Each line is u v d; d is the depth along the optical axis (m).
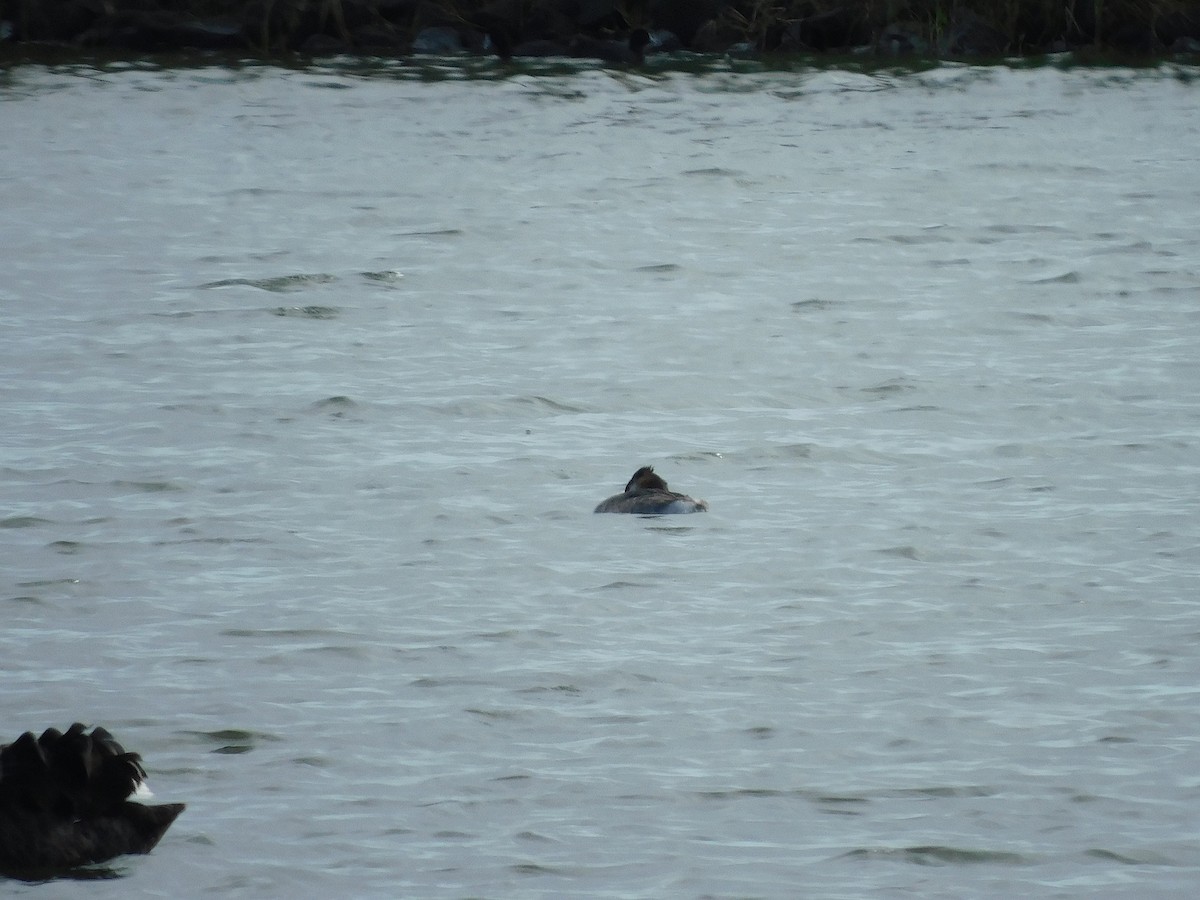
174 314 83.25
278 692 41.12
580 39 183.88
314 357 75.75
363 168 126.19
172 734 38.72
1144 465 60.78
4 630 45.16
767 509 56.00
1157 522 54.53
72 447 62.16
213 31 186.38
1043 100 158.50
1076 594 48.25
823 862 33.34
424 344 78.31
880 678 42.22
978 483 58.84
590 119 148.38
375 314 84.19
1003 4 188.88
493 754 37.91
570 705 40.53
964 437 64.44
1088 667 42.97
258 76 168.50
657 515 54.88
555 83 166.25
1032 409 67.81
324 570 50.06
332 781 36.56
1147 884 32.56
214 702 40.47
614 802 35.72
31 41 186.50
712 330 81.06
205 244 100.50
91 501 56.31
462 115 149.38
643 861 33.31
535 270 94.44
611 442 63.66
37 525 53.84
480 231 104.69
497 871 32.91
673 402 69.25
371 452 62.03
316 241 101.44
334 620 45.91
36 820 33.16
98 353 75.94
